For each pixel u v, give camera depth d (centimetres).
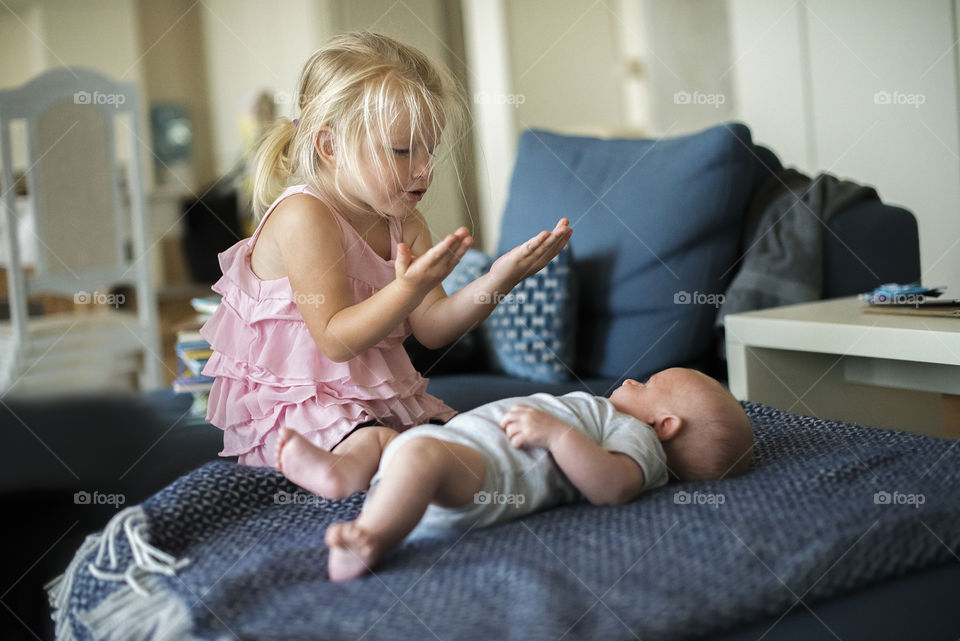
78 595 86
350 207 118
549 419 92
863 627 76
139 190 285
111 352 278
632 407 105
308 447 93
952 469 98
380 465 92
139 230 286
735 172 165
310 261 110
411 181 113
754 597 73
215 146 570
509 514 91
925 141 274
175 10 554
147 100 554
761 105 326
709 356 170
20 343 260
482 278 118
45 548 111
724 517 86
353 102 111
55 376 262
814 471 97
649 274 167
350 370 112
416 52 124
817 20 300
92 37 548
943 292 145
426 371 173
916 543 83
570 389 156
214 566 85
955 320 128
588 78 468
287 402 111
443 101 123
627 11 462
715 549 80
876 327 128
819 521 84
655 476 97
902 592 81
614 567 77
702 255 167
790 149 317
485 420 94
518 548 82
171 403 150
